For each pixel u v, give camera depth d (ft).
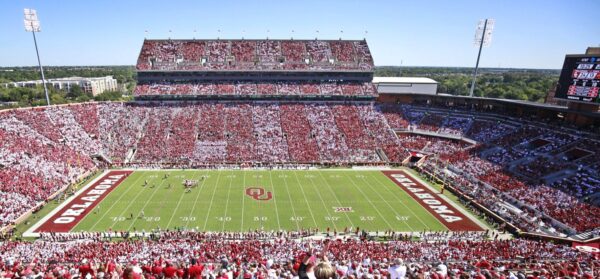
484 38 265.75
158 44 296.51
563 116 210.79
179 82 280.51
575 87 167.02
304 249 102.83
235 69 282.97
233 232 128.88
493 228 139.64
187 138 228.84
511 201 159.02
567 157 176.96
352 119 261.65
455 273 53.01
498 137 220.64
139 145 220.84
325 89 287.89
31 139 190.70
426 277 48.24
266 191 171.53
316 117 260.62
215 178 188.34
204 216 142.20
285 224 137.39
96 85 606.14
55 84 586.04
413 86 318.86
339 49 310.86
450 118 260.42
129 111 249.75
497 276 49.57
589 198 145.59
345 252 99.96
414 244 113.60
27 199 146.72
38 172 167.32
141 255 95.20
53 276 35.96
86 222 134.92
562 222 135.23
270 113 260.62
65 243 113.50
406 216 148.15
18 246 107.76
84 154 203.00
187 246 106.11
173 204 153.28
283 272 49.73
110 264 43.68
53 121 216.33
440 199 167.73
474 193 168.76
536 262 90.12
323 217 144.87
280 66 290.15
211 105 263.90
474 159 206.28
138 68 275.39
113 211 144.97
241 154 218.38
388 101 296.51
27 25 217.77
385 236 130.00
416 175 203.62
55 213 142.31
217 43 304.50
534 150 193.36
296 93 281.13
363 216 147.02
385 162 222.48
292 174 198.70
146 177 187.11
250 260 86.99
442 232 131.85
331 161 219.82
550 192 156.35
